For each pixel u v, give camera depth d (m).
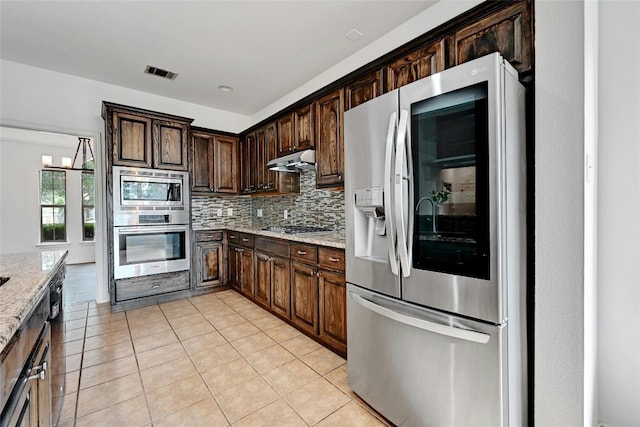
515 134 1.30
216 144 4.19
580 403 1.21
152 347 2.45
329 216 3.36
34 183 6.19
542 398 1.31
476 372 1.24
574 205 1.21
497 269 1.19
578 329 1.21
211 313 3.21
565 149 1.22
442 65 1.84
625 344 1.47
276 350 2.40
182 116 4.01
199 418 1.64
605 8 1.48
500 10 1.59
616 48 1.46
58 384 1.59
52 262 1.60
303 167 3.46
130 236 3.32
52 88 3.25
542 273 1.29
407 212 1.46
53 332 1.58
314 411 1.70
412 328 1.46
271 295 3.15
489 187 1.20
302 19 2.36
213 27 2.46
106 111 3.21
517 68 1.52
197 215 4.31
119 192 3.25
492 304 1.20
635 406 1.46
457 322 1.30
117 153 3.26
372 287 1.67
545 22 1.26
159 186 3.52
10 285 1.13
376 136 1.62
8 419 0.76
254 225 4.78
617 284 1.48
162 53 2.87
